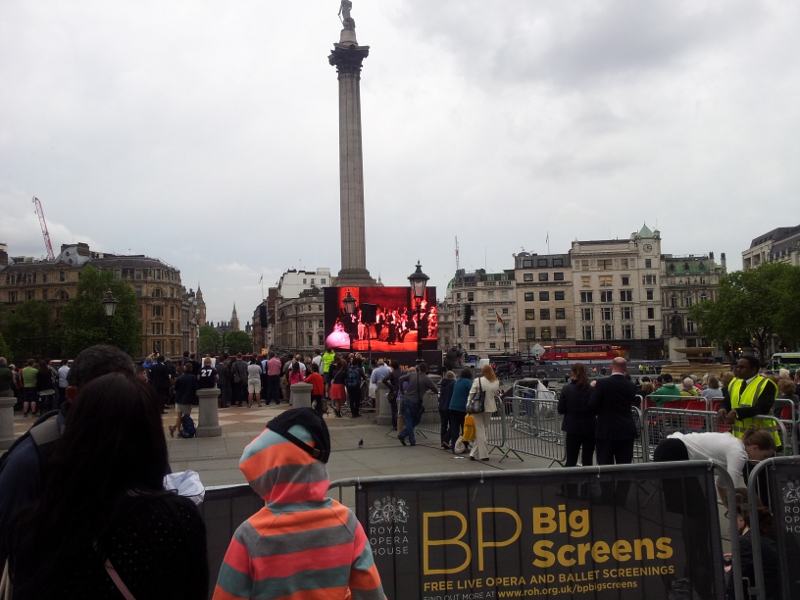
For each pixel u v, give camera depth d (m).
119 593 2.60
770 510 6.30
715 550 5.82
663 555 5.75
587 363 53.91
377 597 3.41
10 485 3.19
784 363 64.12
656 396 15.16
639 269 112.50
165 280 131.62
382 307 46.84
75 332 99.94
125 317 104.94
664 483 5.80
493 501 5.55
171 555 2.68
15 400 17.23
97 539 2.60
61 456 2.72
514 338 113.81
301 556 3.22
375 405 24.73
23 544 2.66
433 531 5.47
